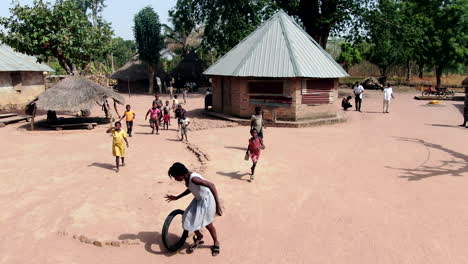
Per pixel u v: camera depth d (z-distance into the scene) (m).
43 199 8.40
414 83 47.69
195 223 5.66
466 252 5.93
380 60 47.69
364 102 30.72
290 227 6.91
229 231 6.77
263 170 10.58
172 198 6.14
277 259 5.80
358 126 18.33
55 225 7.01
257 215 7.46
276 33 20.19
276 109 18.53
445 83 48.09
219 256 5.90
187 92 42.72
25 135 16.42
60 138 15.66
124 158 12.08
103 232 6.66
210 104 22.88
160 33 42.41
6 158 12.24
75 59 22.95
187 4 39.16
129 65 44.72
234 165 11.08
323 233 6.65
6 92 26.09
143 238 6.47
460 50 39.00
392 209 7.69
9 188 9.19
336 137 15.38
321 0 33.44
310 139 14.96
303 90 18.30
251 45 20.48
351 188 9.02
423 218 7.23
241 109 19.44
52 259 5.78
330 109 19.58
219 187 9.11
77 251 6.04
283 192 8.77
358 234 6.59
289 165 11.09
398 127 17.92
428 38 39.72
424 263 5.62
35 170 10.77
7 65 25.58
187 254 5.97
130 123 15.58
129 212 7.62
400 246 6.14
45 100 16.98
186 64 48.03
